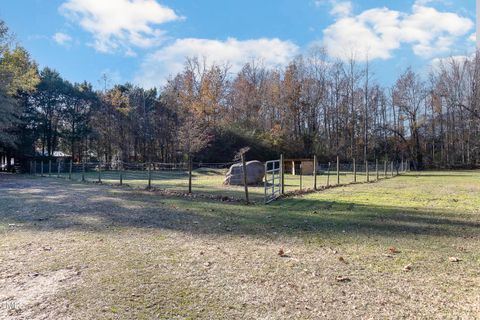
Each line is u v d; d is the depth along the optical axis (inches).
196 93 1648.6
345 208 359.9
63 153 1763.0
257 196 475.2
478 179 895.7
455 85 1771.7
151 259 170.1
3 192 501.7
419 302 120.7
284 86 1806.1
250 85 1852.9
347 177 991.6
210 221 277.6
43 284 135.3
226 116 1728.6
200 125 1497.3
